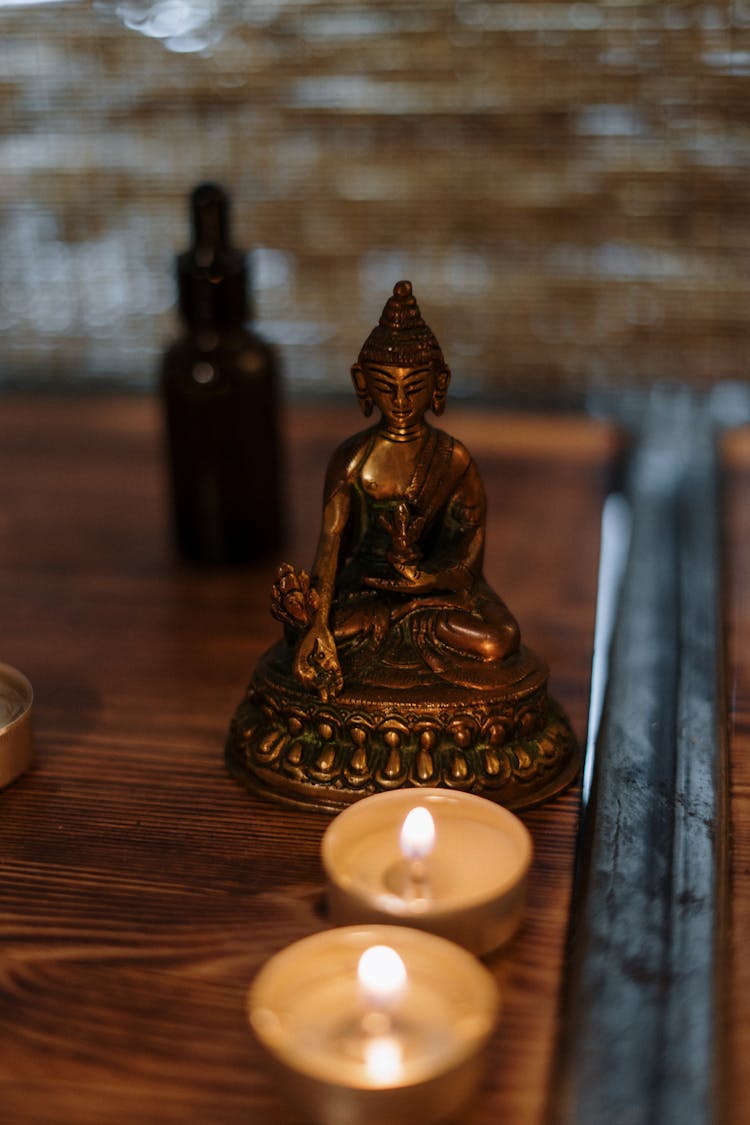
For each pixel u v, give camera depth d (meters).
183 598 1.37
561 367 1.93
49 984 0.81
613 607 1.32
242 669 1.22
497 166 1.82
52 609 1.34
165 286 1.97
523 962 0.82
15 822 0.98
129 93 1.85
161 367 1.38
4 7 1.82
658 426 1.76
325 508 0.99
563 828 0.96
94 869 0.92
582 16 1.71
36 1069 0.74
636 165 1.79
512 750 0.98
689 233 1.81
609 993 0.78
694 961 0.80
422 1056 0.70
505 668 0.98
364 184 1.87
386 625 0.98
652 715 1.09
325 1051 0.70
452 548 1.01
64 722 1.13
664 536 1.43
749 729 1.08
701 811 0.96
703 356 1.88
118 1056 0.75
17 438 1.80
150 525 1.54
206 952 0.84
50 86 1.86
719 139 1.75
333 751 0.97
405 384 0.94
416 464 0.97
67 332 2.03
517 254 1.88
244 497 1.40
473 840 0.87
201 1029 0.77
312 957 0.75
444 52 1.76
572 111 1.77
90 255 1.97
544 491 1.60
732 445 1.70
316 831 0.96
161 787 1.02
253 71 1.82
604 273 1.86
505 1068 0.74
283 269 1.94
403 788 0.94
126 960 0.83
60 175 1.92
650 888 0.87
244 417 1.36
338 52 1.79
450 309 1.93
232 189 1.90
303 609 0.97
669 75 1.72
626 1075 0.72
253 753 1.01
